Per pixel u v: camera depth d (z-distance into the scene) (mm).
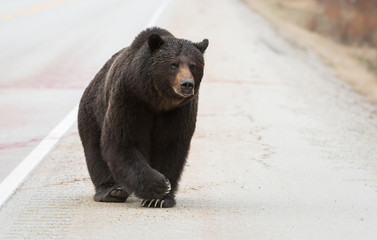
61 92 39625
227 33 64938
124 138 19375
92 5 91000
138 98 19188
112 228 17125
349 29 99250
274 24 80125
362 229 17781
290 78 47469
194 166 25031
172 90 18984
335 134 31906
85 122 21641
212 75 46406
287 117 35281
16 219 18062
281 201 20641
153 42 18984
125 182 19297
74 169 24250
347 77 52250
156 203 19453
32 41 60156
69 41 59531
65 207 19312
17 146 28156
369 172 25047
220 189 21953
